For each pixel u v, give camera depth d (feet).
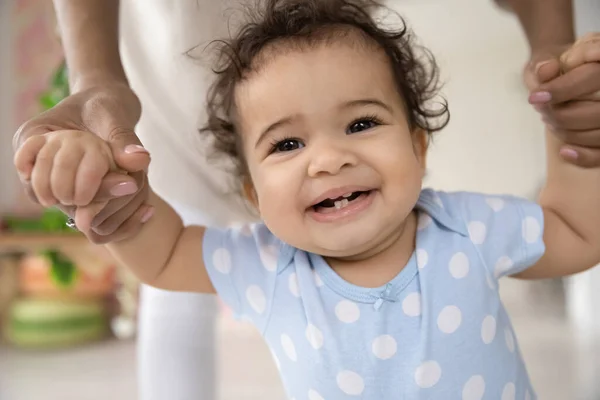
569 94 2.22
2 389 5.41
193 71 3.01
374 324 2.21
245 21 2.77
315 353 2.22
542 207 2.51
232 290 2.45
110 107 2.06
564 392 4.71
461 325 2.21
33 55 8.48
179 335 3.26
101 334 7.52
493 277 2.35
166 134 3.21
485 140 8.39
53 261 7.27
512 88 8.31
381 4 3.10
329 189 2.15
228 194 3.25
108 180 1.71
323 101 2.21
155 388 3.27
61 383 5.55
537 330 6.63
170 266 2.49
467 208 2.46
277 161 2.25
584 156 2.37
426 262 2.30
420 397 2.14
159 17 3.05
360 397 2.16
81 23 2.60
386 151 2.19
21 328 7.03
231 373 5.71
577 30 3.93
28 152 1.68
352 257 2.37
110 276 7.60
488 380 2.20
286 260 2.41
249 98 2.34
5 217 7.95
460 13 7.48
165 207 2.48
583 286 6.30
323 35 2.33
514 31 8.06
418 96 2.69
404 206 2.21
